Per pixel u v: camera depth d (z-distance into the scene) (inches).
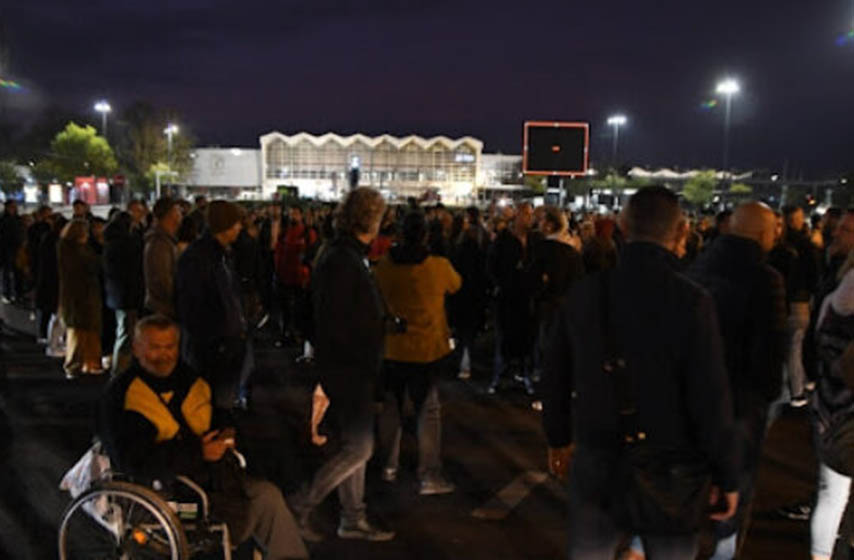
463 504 190.5
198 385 142.5
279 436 242.2
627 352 96.5
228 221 204.8
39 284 352.8
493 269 283.3
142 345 135.2
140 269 282.8
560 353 105.7
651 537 97.7
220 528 131.8
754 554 164.9
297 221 397.7
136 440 131.7
